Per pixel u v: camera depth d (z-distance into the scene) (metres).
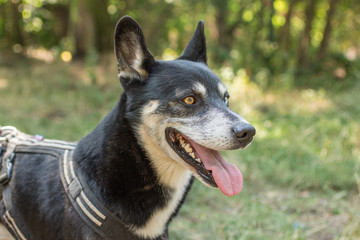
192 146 1.01
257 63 3.70
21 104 2.54
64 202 0.94
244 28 4.43
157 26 4.41
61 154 1.00
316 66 4.02
